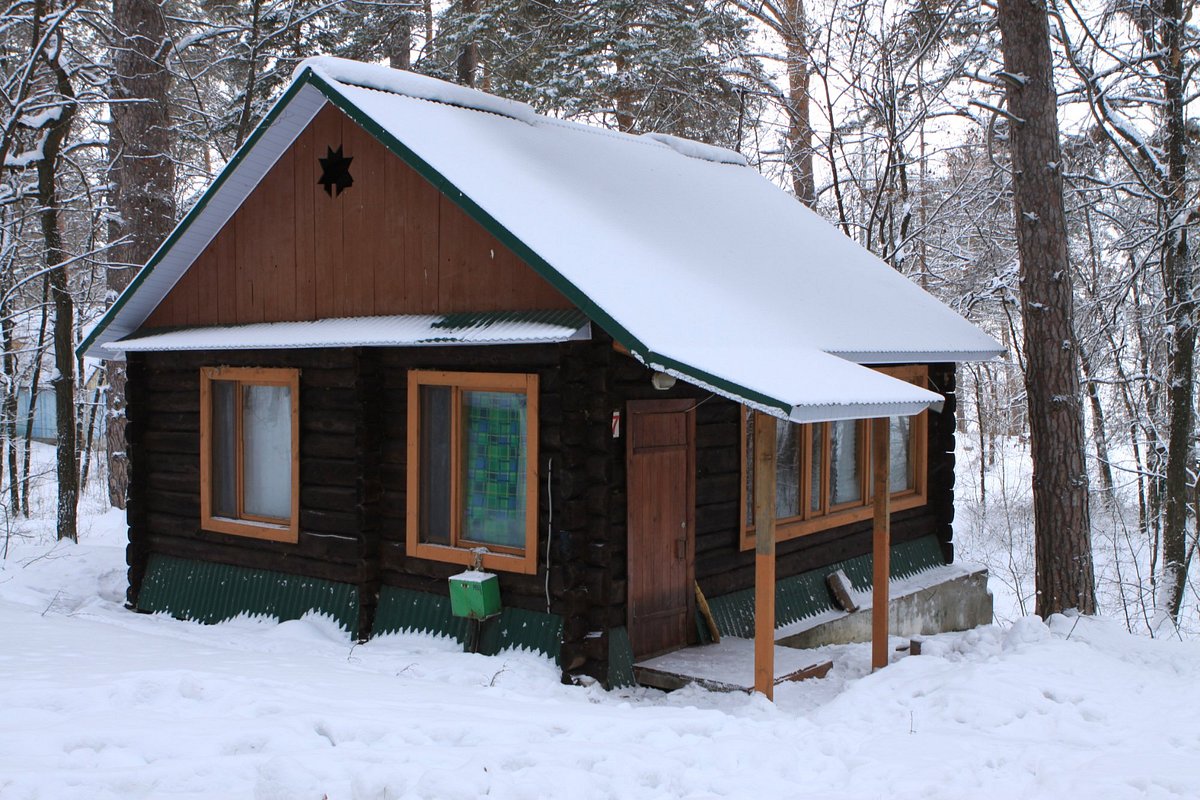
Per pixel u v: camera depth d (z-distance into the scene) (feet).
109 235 54.95
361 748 16.81
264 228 32.04
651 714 20.65
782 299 30.40
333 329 29.12
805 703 24.34
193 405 33.81
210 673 21.67
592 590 24.75
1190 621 49.55
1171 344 46.03
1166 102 42.78
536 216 25.94
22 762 15.06
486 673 24.23
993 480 85.92
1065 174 46.37
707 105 65.82
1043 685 23.11
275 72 61.05
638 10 66.54
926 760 17.92
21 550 42.16
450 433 27.61
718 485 29.48
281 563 31.37
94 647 25.29
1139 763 17.54
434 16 77.30
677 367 21.85
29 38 56.75
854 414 22.25
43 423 104.83
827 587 33.86
